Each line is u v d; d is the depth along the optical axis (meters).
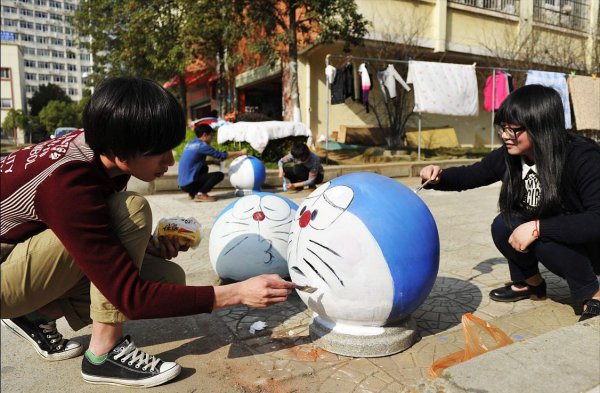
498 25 14.27
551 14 15.05
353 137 13.19
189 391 1.87
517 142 2.19
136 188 7.71
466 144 15.62
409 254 1.98
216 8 10.56
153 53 14.94
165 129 1.52
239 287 1.64
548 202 2.18
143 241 1.76
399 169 9.98
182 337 2.36
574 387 1.43
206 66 16.30
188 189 6.93
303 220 2.12
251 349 2.20
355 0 11.89
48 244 1.67
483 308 2.63
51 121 44.25
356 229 1.96
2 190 1.60
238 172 6.96
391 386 1.85
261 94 17.83
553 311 2.56
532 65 12.98
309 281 2.06
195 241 2.11
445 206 6.26
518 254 2.59
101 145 1.54
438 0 13.05
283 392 1.83
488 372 1.52
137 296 1.54
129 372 1.90
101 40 19.16
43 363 2.16
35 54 89.50
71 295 1.97
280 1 10.01
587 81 10.54
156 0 13.52
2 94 60.22
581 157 2.12
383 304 1.98
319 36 10.41
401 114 12.99
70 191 1.51
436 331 2.34
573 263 2.22
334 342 2.10
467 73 10.29
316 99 12.83
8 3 86.81
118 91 1.50
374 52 12.52
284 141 9.77
